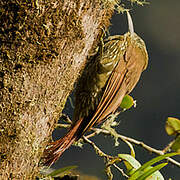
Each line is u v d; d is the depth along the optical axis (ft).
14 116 15.81
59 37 15.79
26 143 15.85
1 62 15.76
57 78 15.85
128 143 16.42
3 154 15.83
